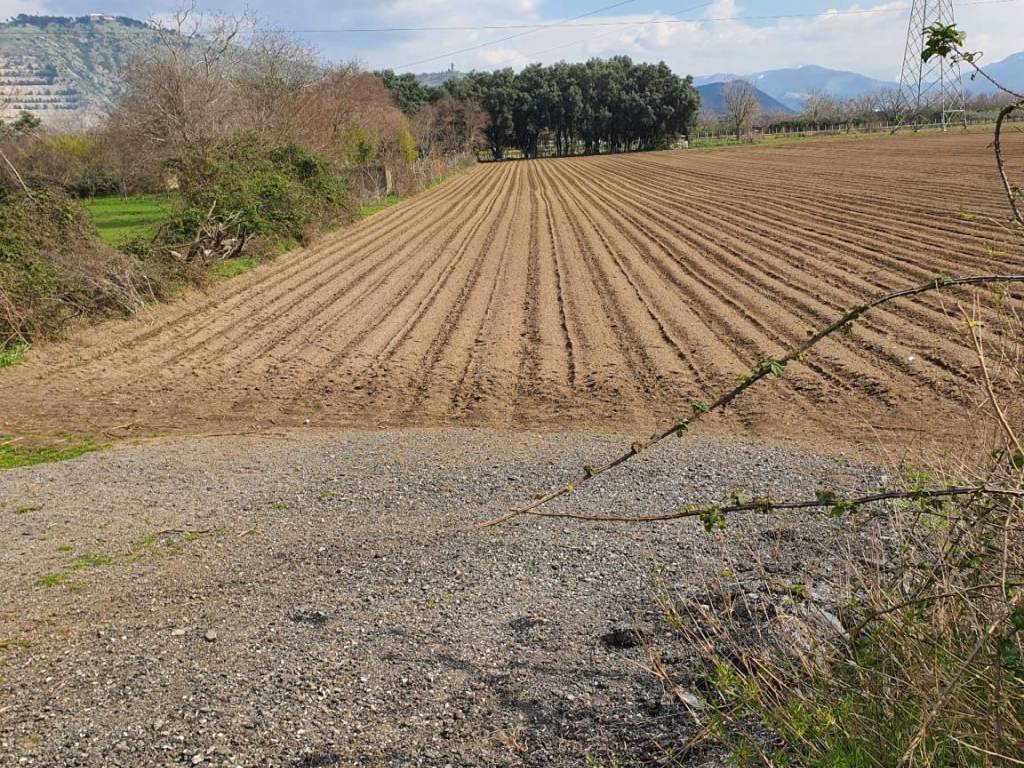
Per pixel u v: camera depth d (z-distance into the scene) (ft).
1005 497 10.12
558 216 109.91
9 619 18.38
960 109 245.45
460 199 142.41
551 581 18.33
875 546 15.60
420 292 62.49
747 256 69.36
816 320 46.57
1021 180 105.19
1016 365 15.65
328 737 13.03
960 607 10.85
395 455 29.09
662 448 28.32
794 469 25.08
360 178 141.79
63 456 31.50
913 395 32.60
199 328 53.06
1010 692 9.68
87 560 21.49
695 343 43.83
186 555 21.50
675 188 143.43
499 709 13.44
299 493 25.73
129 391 40.04
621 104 351.67
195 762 12.59
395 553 20.65
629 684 13.67
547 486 24.89
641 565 18.61
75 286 52.49
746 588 16.17
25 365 44.57
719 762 11.23
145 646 16.65
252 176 82.33
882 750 10.03
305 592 18.78
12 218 51.67
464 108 297.53
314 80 145.28
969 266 55.36
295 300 61.00
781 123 368.48
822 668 11.58
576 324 50.08
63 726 13.83
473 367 41.88
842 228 79.66
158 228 69.72
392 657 15.39
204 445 31.65
